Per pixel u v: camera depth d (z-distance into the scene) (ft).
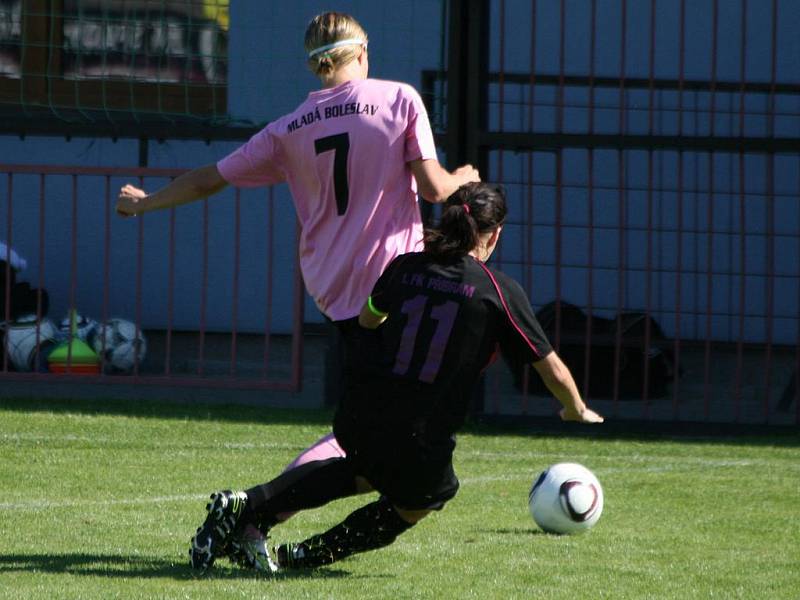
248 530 55.57
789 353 159.94
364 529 55.72
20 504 74.84
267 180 58.80
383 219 55.72
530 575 57.82
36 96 148.05
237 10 155.43
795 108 162.40
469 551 63.26
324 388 119.55
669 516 75.46
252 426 107.34
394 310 51.57
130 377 117.60
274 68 156.15
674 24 162.81
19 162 163.63
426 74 152.56
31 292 130.31
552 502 68.13
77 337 127.44
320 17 57.41
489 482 86.48
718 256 163.94
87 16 149.18
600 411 121.29
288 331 164.96
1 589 51.70
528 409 120.88
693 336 162.81
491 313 51.31
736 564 62.03
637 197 164.55
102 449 95.09
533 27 112.47
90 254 163.73
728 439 108.99
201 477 85.61
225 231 163.94
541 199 163.73
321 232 56.95
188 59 141.18
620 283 114.11
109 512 72.54
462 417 51.83
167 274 164.45
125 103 150.00
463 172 56.70
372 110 55.52
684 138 110.83
